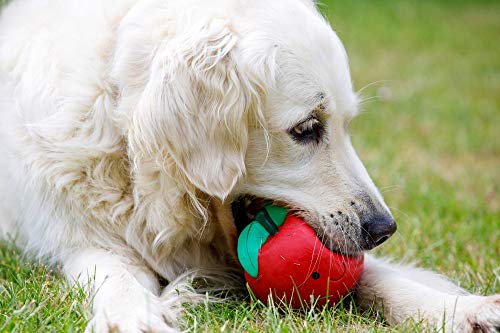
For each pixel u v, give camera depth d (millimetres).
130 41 3486
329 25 3928
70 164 3637
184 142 3391
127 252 3762
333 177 3602
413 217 5273
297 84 3510
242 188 3617
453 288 3744
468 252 4496
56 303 3209
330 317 3150
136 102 3449
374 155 7223
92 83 3592
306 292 3217
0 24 4328
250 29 3482
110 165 3629
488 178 6758
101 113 3576
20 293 3344
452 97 10391
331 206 3541
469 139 8195
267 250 3248
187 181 3510
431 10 18047
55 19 3893
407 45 14359
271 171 3572
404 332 3045
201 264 3930
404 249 4555
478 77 11773
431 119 9156
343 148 3689
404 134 8383
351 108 3707
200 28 3424
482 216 5371
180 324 3098
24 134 3799
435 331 3004
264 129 3508
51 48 3785
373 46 14188
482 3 18984
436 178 6629
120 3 3750
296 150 3557
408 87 10953
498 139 8281
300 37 3553
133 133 3457
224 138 3434
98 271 3463
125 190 3678
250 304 3367
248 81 3422
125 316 2967
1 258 4223
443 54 13609
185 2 3541
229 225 3703
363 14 17250
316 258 3195
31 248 4059
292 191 3580
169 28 3475
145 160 3498
